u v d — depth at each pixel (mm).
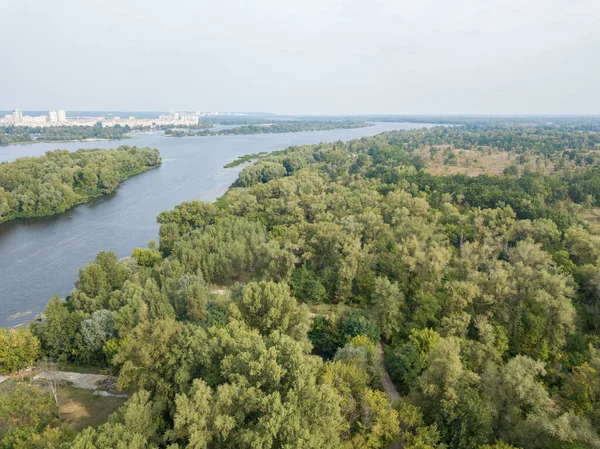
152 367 67562
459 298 86562
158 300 90812
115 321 83875
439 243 123562
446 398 60062
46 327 86312
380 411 58344
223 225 142375
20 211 195250
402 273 102875
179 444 57781
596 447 50594
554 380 75438
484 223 138750
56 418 67062
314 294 104562
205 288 97312
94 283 100875
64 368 83875
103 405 71750
